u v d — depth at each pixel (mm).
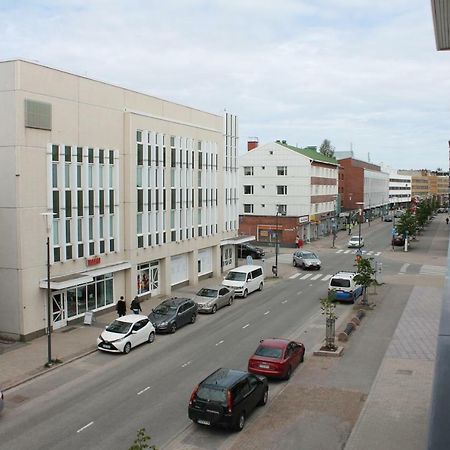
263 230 71875
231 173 48375
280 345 21344
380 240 79062
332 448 15195
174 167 38344
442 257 60469
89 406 18297
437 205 160375
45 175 26906
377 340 26422
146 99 35375
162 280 37688
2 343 25516
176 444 15492
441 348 7656
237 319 31438
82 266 29656
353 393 19375
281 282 44812
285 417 17344
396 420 16844
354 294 35844
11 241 25672
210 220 44094
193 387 20156
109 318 30672
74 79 28812
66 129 28312
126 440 15727
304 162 73312
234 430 16297
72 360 23250
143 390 19828
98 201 30906
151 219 35719
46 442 15594
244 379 17109
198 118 42219
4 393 19453
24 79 25531
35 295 26438
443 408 7332
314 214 77438
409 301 36000
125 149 33125
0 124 25594
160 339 27062
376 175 129625
